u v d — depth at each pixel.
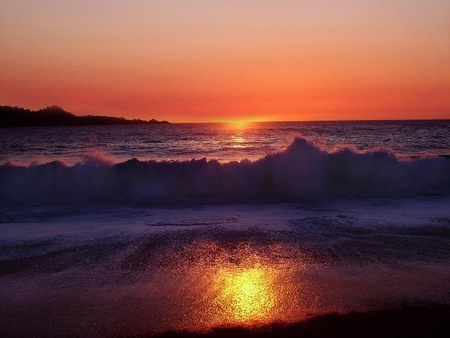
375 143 35.09
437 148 29.14
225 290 4.73
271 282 4.93
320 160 10.62
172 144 39.53
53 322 4.02
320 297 4.53
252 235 6.75
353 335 3.79
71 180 9.84
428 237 6.57
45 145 38.53
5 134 65.62
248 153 26.89
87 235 6.77
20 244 6.30
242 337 3.77
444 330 3.87
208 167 10.30
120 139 50.03
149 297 4.55
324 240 6.45
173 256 5.80
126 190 9.77
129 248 6.13
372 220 7.61
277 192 9.90
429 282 4.89
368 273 5.17
